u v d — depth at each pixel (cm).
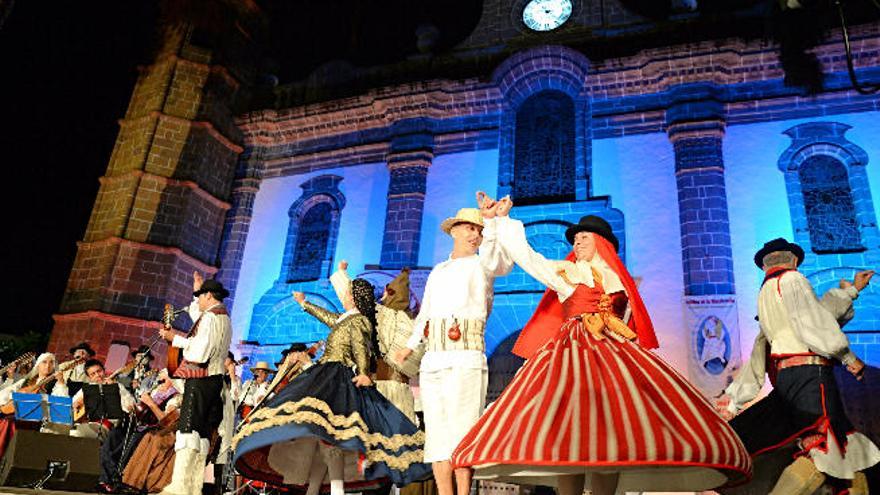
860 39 1384
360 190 1667
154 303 1546
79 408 772
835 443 371
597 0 1666
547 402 282
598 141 1513
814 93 1406
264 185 1781
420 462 427
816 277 1259
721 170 1390
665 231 1377
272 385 552
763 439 408
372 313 476
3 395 810
